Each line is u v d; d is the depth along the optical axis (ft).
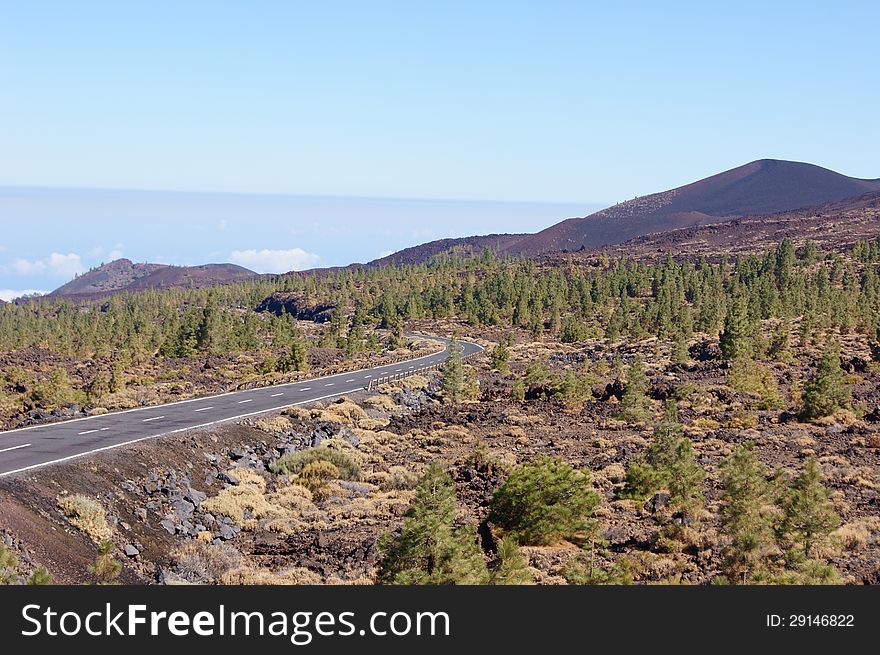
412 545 68.49
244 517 97.04
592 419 180.34
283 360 253.85
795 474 118.42
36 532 68.03
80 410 145.59
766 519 82.53
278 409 152.56
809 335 293.64
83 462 90.89
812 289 426.10
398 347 383.45
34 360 284.20
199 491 100.22
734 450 122.31
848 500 103.45
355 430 155.12
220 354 322.34
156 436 112.88
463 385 216.74
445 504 71.46
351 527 95.76
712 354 285.64
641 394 186.50
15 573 57.21
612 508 102.01
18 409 161.48
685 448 114.52
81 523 75.00
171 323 436.76
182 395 170.81
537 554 83.61
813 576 70.18
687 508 96.63
